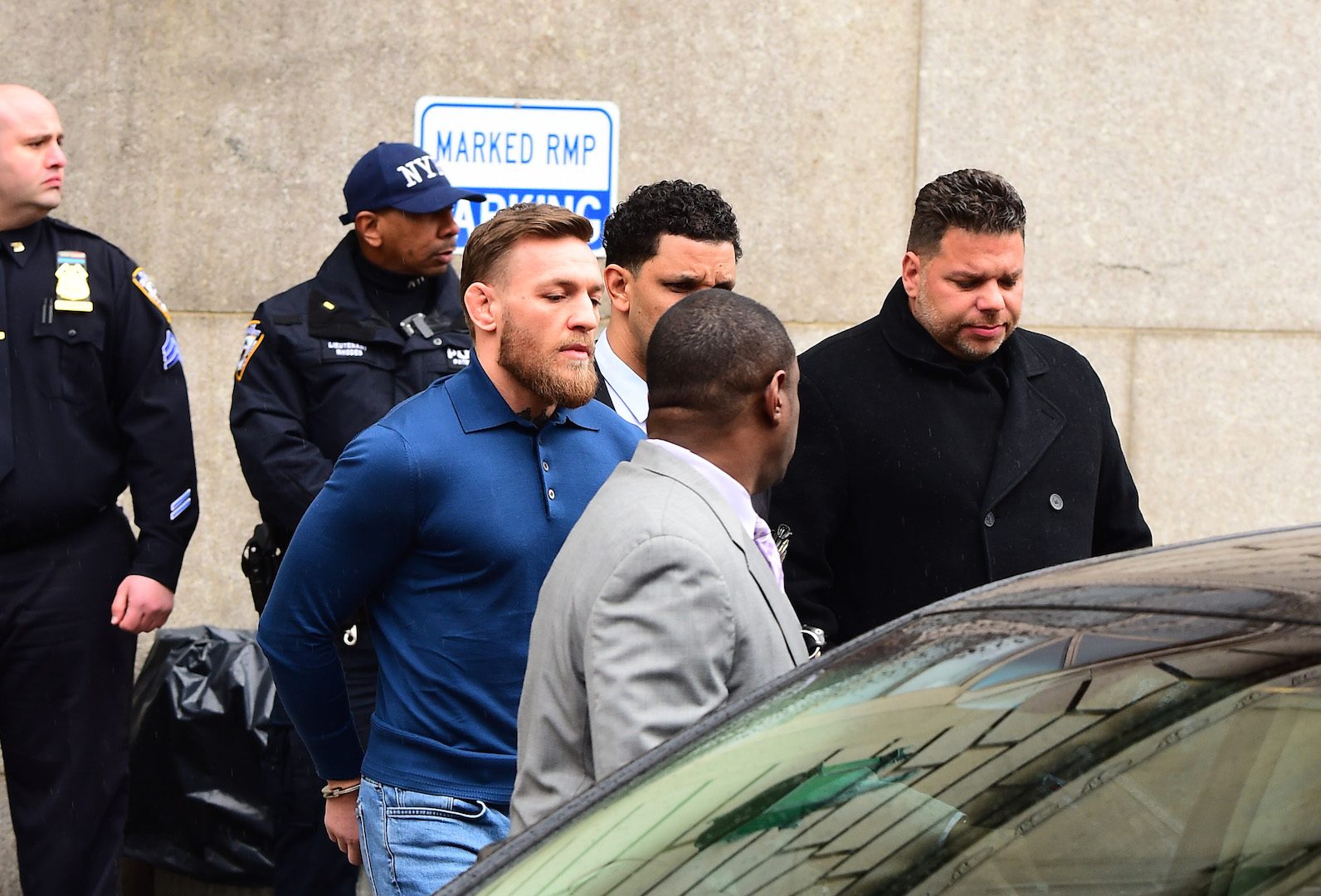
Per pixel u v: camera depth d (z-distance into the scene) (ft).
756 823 10.19
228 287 29.30
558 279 15.44
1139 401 29.89
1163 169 29.71
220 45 29.07
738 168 29.37
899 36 29.48
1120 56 29.58
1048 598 11.09
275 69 29.09
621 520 12.74
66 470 22.43
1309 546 10.96
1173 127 29.68
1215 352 29.89
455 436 15.58
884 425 18.25
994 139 29.58
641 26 29.14
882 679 10.96
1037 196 29.66
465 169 28.48
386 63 29.09
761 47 29.32
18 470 22.11
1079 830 9.11
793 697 11.35
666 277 19.34
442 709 15.62
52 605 22.43
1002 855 9.21
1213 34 29.63
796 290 29.58
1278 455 30.04
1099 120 29.63
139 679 23.81
